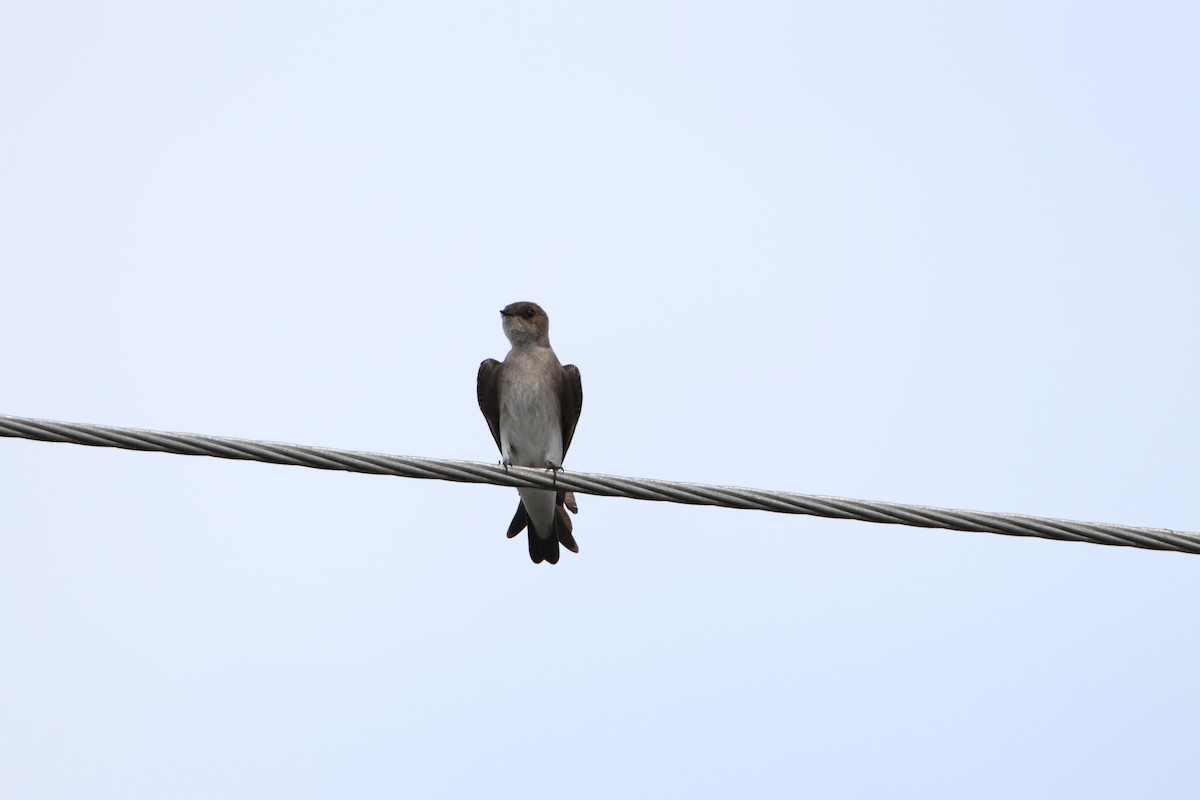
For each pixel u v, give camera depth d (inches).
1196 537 476.7
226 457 458.9
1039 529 476.4
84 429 444.8
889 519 478.3
